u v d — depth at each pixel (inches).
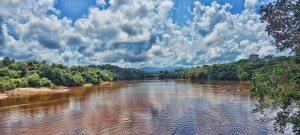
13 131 1381.6
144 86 4968.0
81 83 5900.6
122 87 4891.7
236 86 3885.3
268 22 708.0
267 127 1270.9
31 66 5349.4
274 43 713.0
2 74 4375.0
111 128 1386.6
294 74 695.7
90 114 1797.5
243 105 1941.4
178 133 1248.8
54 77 5221.5
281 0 678.5
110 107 2096.5
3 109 2094.0
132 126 1412.4
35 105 2316.7
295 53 671.1
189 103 2164.1
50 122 1568.7
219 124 1380.4
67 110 1991.9
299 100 667.4
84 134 1290.6
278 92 707.4
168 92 3299.7
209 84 4692.4
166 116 1638.8
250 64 5364.2
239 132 1222.9
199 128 1321.4
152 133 1263.5
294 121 677.3
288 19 678.5
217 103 2092.8
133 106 2112.5
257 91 775.7
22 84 4239.7
